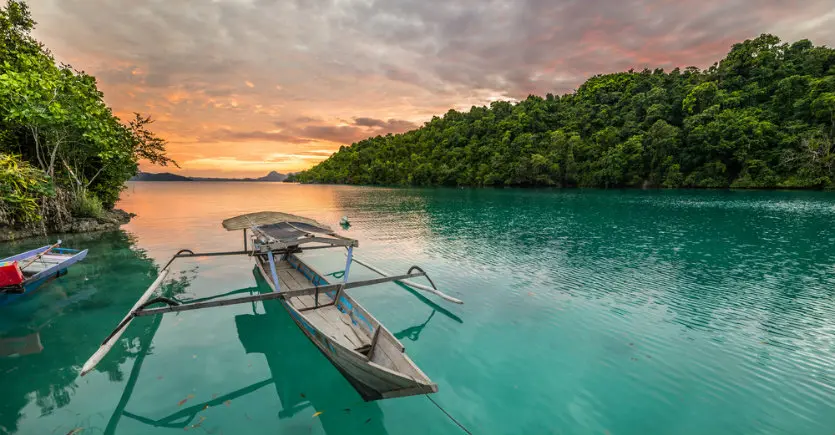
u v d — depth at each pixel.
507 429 7.03
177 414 7.29
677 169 77.44
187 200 64.56
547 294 14.27
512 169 101.44
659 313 12.45
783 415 7.34
